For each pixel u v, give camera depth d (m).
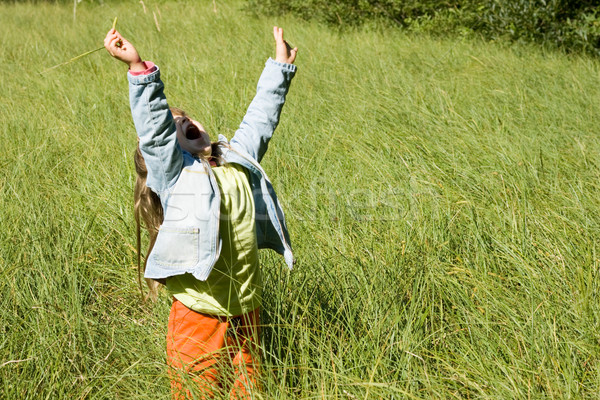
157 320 3.34
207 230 2.49
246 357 2.74
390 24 12.91
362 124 6.29
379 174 5.01
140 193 2.69
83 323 3.25
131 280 3.79
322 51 9.91
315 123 6.40
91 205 4.60
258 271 2.73
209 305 2.61
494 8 11.30
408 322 3.00
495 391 2.68
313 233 4.10
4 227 4.05
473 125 6.27
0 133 6.17
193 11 14.07
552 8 10.84
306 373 2.72
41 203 4.47
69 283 3.52
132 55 2.42
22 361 2.91
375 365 2.67
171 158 2.50
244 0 15.54
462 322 3.14
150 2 14.88
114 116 6.83
